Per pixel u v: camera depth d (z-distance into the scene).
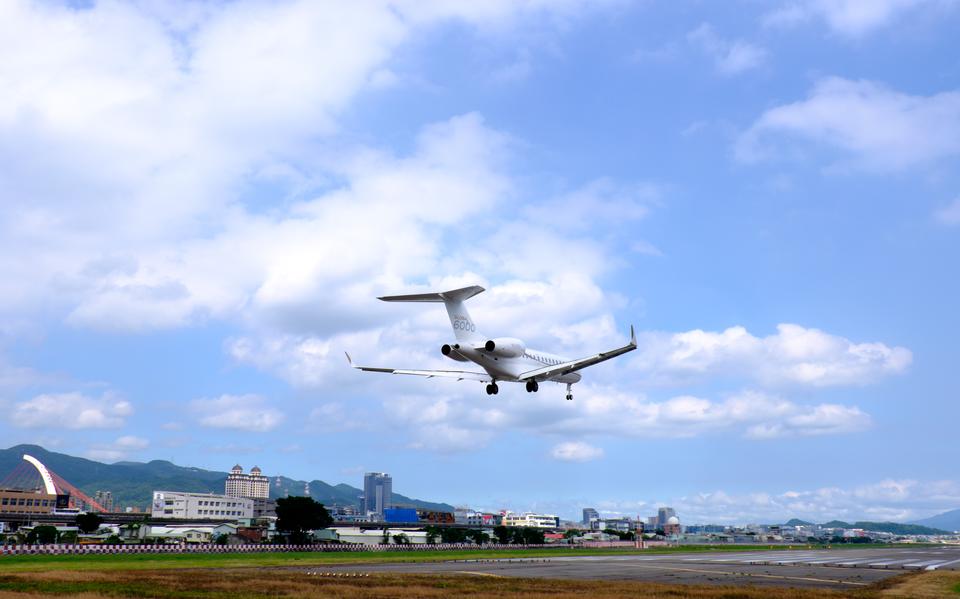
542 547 151.75
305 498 137.62
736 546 188.12
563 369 49.94
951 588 43.47
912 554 112.31
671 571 57.84
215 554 87.19
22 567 55.81
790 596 37.16
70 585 38.28
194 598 32.44
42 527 136.38
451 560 75.75
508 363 51.47
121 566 59.09
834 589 42.31
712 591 39.62
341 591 36.59
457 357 50.75
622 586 42.16
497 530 176.75
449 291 49.38
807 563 75.31
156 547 88.50
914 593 39.59
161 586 38.25
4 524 158.38
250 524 190.62
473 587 40.03
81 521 156.62
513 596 35.31
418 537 155.62
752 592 39.25
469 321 51.38
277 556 82.62
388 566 62.19
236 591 35.88
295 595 34.16
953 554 114.50
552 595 36.09
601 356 48.62
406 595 35.09
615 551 125.19
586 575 51.88
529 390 52.16
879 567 68.44
